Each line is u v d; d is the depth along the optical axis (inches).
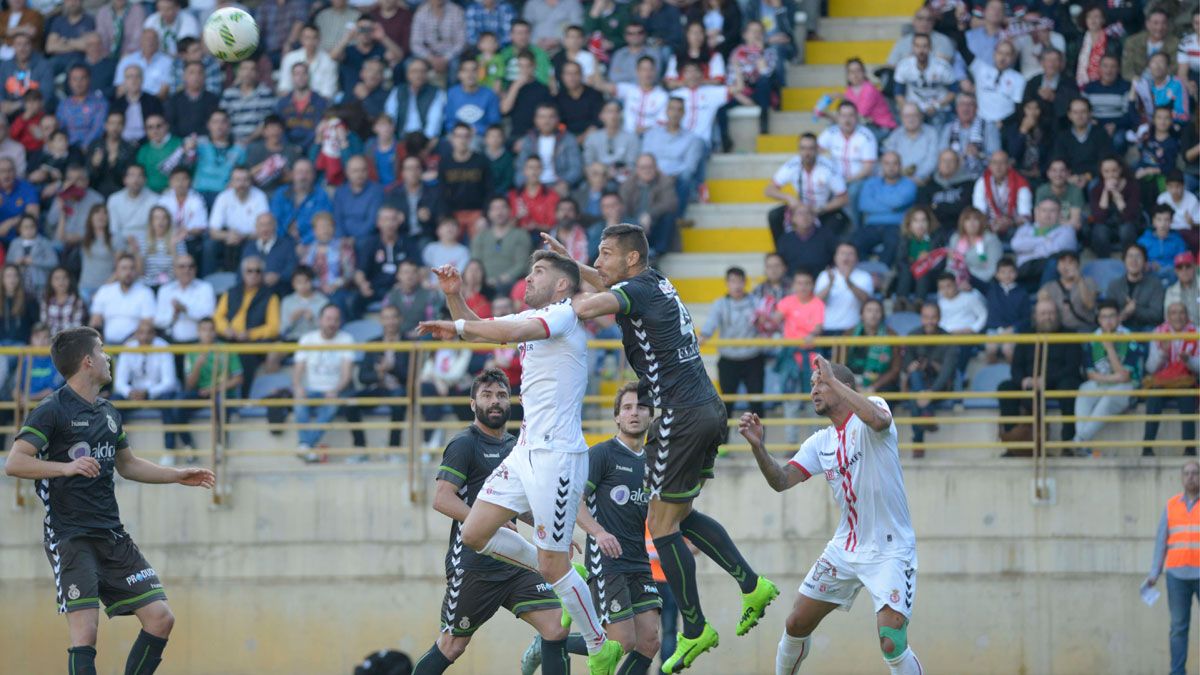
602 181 1584.6
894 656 900.6
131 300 1547.7
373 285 1558.8
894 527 909.2
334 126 1663.4
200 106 1736.0
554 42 1785.2
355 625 1343.5
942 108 1630.2
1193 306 1422.2
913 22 1724.9
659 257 1619.1
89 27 1879.9
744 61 1747.0
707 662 1323.8
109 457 913.5
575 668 1306.6
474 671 1342.3
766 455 915.4
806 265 1454.2
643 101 1692.9
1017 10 1697.8
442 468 925.8
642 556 964.6
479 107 1702.8
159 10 1854.1
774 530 1322.6
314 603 1347.2
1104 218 1514.5
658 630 968.3
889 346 1402.6
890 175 1555.1
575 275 823.7
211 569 1353.3
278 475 1353.3
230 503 1357.0
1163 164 1562.5
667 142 1647.4
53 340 908.0
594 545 954.1
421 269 1491.1
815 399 922.7
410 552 1342.3
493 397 932.0
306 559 1349.7
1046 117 1593.3
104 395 1485.0
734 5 1770.4
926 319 1386.6
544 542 812.0
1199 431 1378.0
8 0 1927.9
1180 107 1590.8
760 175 1696.6
